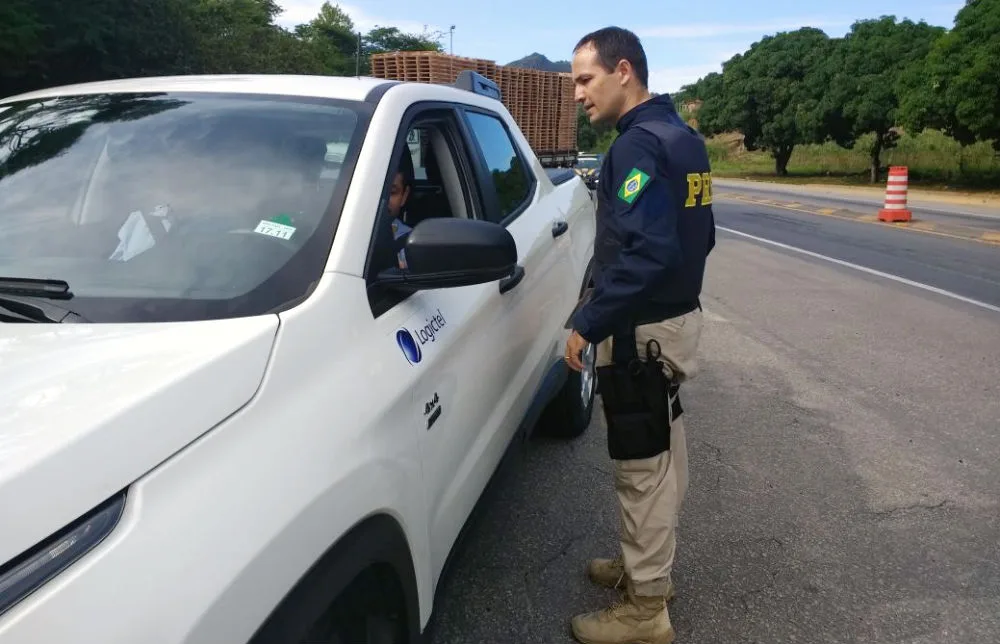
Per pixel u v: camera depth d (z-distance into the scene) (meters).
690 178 2.25
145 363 1.42
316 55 27.66
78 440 1.18
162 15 12.88
